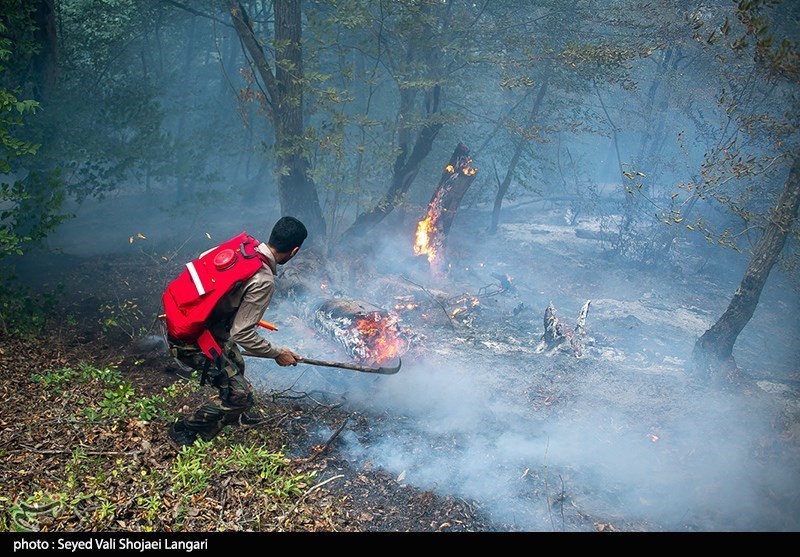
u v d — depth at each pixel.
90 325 6.86
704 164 7.55
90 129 9.50
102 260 9.30
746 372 7.82
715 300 11.13
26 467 3.68
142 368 5.74
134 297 7.92
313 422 4.93
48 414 4.39
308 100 10.55
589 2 11.76
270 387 5.60
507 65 10.58
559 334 7.31
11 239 6.30
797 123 7.04
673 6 11.12
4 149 8.36
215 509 3.56
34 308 6.43
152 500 3.47
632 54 9.68
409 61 10.27
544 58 10.29
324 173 9.46
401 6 9.42
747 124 7.54
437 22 10.49
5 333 6.00
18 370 5.22
